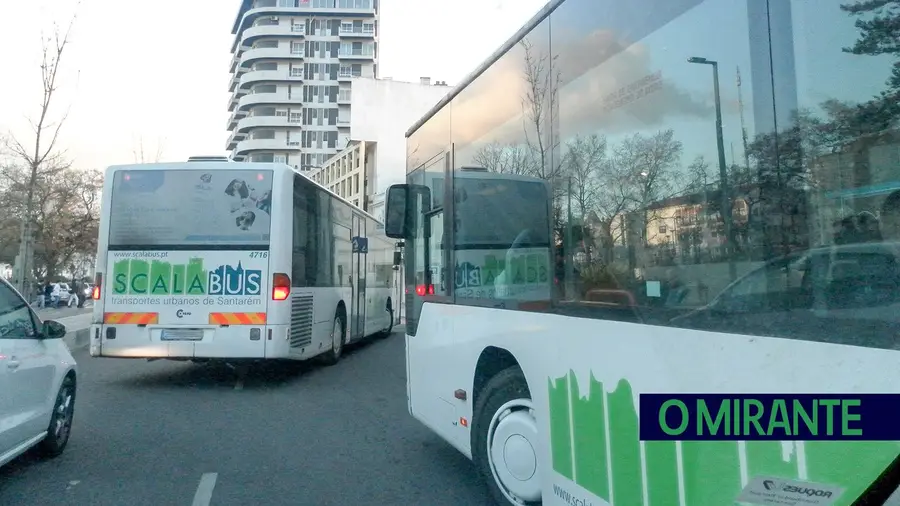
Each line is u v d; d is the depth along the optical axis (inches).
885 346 83.9
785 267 97.0
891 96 87.1
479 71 210.2
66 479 225.6
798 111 97.4
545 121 167.5
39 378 228.2
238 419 320.2
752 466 99.4
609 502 133.8
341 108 3806.6
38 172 714.2
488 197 200.2
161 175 393.7
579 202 150.4
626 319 130.3
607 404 135.4
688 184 116.6
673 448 115.3
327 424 311.7
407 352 275.4
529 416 176.9
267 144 3747.5
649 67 128.4
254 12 3868.1
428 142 257.4
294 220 407.2
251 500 208.2
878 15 89.4
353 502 207.3
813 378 91.7
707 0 113.9
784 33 99.9
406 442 279.6
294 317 405.4
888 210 85.4
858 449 86.2
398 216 279.9
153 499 207.6
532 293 170.2
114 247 390.3
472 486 223.1
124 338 385.7
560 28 161.6
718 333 107.3
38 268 1787.6
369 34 3853.3
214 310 386.0
